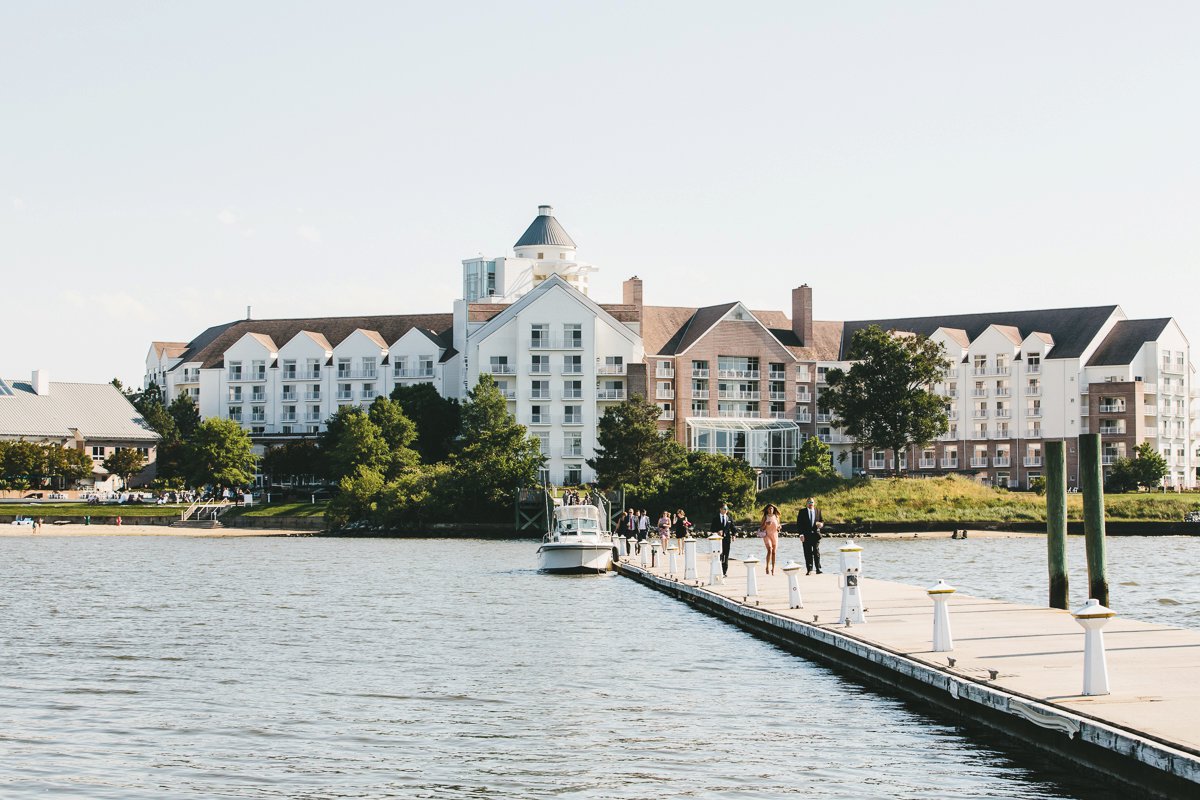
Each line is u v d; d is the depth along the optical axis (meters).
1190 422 170.25
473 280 197.50
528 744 24.94
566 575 72.12
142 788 21.92
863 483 134.75
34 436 169.62
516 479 132.12
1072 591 57.16
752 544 109.56
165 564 84.56
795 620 36.50
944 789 20.97
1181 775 17.91
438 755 24.09
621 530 96.06
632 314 159.00
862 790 21.12
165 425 183.12
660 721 26.97
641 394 146.88
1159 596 54.31
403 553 99.19
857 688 30.16
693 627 43.84
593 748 24.50
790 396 163.00
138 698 30.06
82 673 34.00
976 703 24.16
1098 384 160.75
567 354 155.00
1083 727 20.36
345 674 33.69
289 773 22.84
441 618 48.16
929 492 132.38
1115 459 159.00
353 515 136.75
